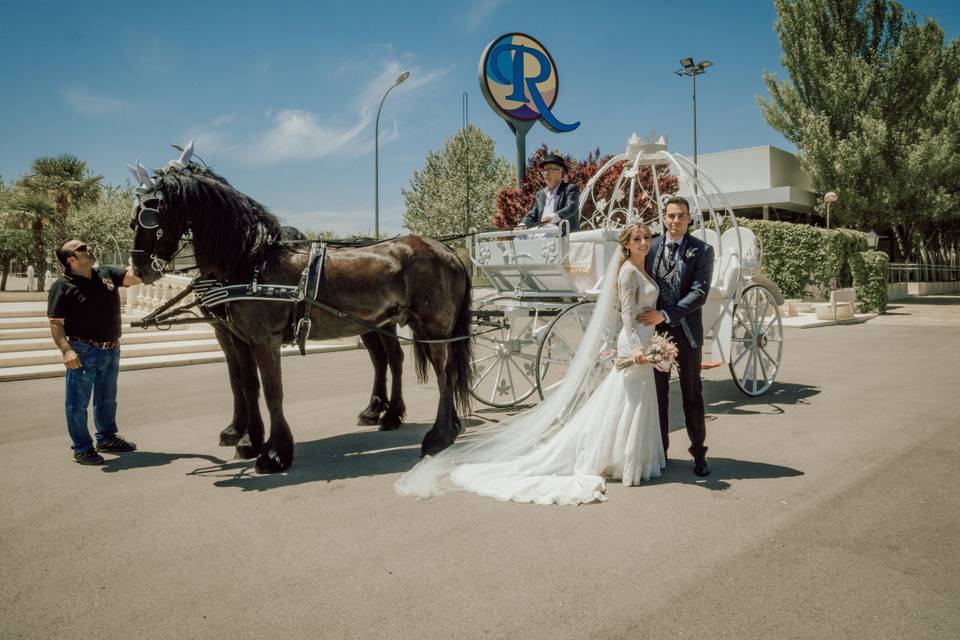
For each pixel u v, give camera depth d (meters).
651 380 4.75
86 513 4.32
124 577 3.37
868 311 20.89
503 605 2.96
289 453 5.26
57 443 6.32
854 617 2.78
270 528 3.99
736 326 7.51
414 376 10.20
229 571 3.41
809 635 2.65
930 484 4.41
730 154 33.41
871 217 29.77
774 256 22.55
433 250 5.84
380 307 5.58
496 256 7.66
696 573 3.22
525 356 7.52
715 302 7.43
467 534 3.81
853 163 28.45
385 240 5.82
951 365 9.66
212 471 5.27
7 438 6.54
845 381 8.52
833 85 29.16
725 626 2.73
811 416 6.54
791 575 3.17
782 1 30.36
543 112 18.73
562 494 4.31
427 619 2.87
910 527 3.71
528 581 3.19
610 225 8.93
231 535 3.90
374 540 3.76
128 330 13.55
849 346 12.45
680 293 4.83
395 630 2.79
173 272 5.31
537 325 7.20
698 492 4.42
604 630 2.73
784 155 33.22
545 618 2.84
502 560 3.44
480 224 48.34
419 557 3.51
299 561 3.51
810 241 21.91
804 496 4.26
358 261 5.49
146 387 9.48
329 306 5.32
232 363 6.06
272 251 5.35
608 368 6.33
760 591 3.02
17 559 3.62
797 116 30.22
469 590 3.12
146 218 4.85
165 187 4.98
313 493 4.64
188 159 5.23
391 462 5.41
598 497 4.32
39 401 8.55
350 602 3.04
